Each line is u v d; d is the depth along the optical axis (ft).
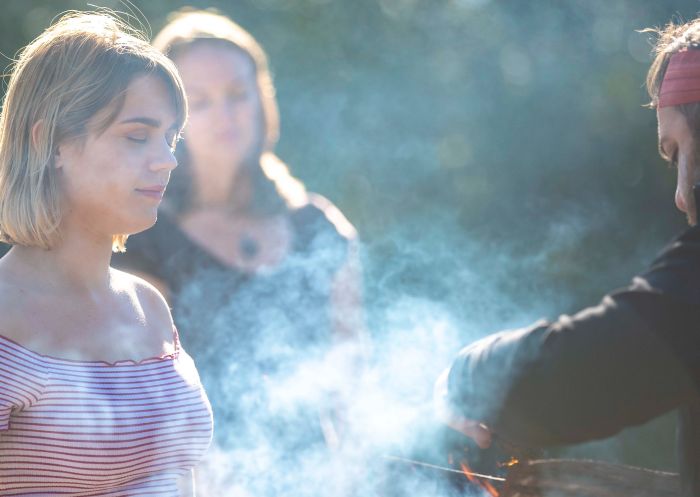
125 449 6.83
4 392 6.42
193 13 10.93
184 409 7.32
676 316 5.52
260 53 10.94
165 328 7.80
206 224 10.25
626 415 5.65
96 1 29.14
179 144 10.27
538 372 5.75
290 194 10.86
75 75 6.77
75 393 6.69
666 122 6.31
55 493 6.66
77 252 7.11
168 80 7.14
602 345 5.58
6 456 6.57
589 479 6.85
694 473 6.05
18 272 6.96
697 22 6.54
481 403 6.18
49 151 6.79
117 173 6.90
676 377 5.54
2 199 6.90
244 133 10.34
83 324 7.04
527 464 6.86
